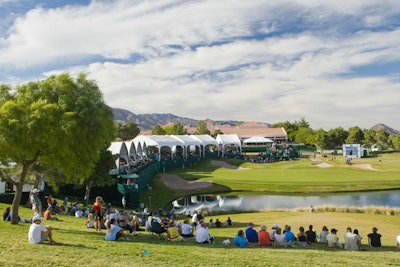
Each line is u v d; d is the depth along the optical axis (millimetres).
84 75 19984
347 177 63594
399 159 108250
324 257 15117
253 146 119250
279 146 112875
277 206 44219
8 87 19188
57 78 19312
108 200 43375
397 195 50875
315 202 46500
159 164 73562
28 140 17359
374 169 75750
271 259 14031
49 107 17531
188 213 39094
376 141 164125
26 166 19438
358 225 29156
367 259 15094
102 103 20781
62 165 19000
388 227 28375
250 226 19625
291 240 18766
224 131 175000
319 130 163250
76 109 18438
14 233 16719
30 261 12141
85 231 19391
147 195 50281
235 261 13352
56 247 14203
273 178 63125
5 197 33125
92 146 19141
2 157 18969
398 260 15109
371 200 47312
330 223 30016
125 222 19578
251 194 53312
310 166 80312
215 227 29266
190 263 12742
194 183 59562
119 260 12641
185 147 87938
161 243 17078
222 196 52031
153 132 169500
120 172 45656
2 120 17109
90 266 11773
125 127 152125
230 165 88875
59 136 17594
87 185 38281
